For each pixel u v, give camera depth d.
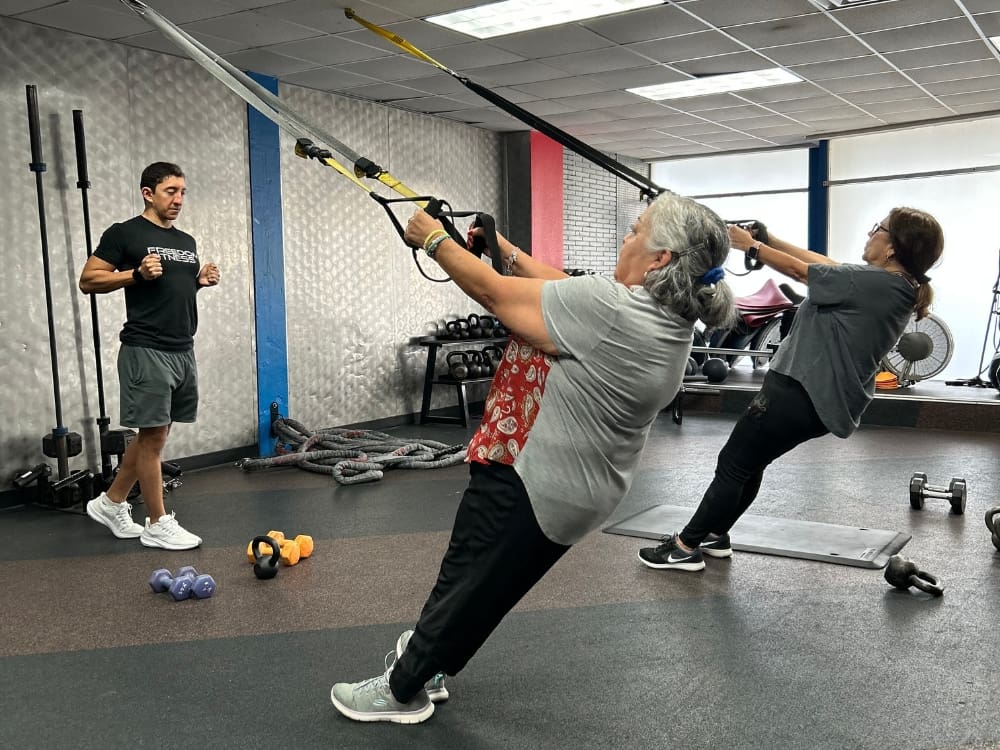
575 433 1.95
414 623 3.17
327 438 6.59
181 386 4.21
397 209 7.91
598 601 3.36
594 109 8.22
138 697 2.58
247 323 6.54
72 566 3.91
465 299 8.87
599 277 1.94
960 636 2.98
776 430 3.38
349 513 4.84
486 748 2.26
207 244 6.20
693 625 3.11
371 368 7.75
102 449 5.07
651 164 11.74
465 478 5.75
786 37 5.87
